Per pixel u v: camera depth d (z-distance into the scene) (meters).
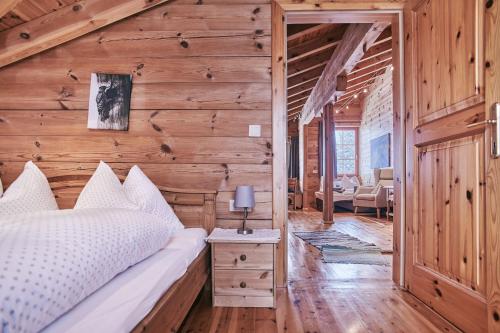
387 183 6.93
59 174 2.57
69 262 0.94
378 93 8.26
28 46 2.48
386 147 7.70
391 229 5.29
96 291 1.09
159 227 1.63
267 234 2.24
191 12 2.56
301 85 6.74
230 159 2.54
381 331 1.76
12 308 0.71
